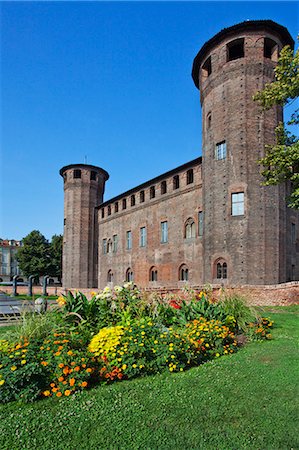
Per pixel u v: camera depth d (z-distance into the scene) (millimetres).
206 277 23000
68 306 8367
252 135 21734
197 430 4250
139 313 8750
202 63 25469
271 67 22250
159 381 5891
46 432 4227
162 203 33344
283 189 22375
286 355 7520
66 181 48719
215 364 6906
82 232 46781
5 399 4988
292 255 24859
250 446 3914
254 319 10367
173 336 6844
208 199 23547
